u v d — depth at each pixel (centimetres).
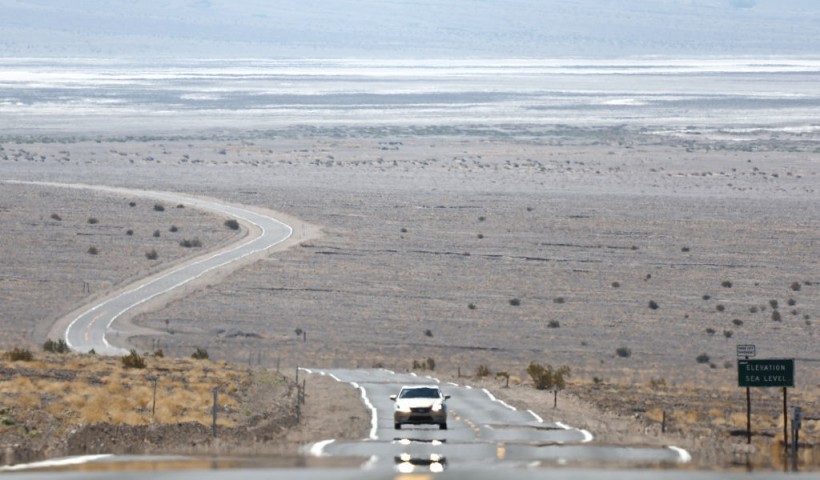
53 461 8494
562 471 7975
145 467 7981
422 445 10356
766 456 9800
